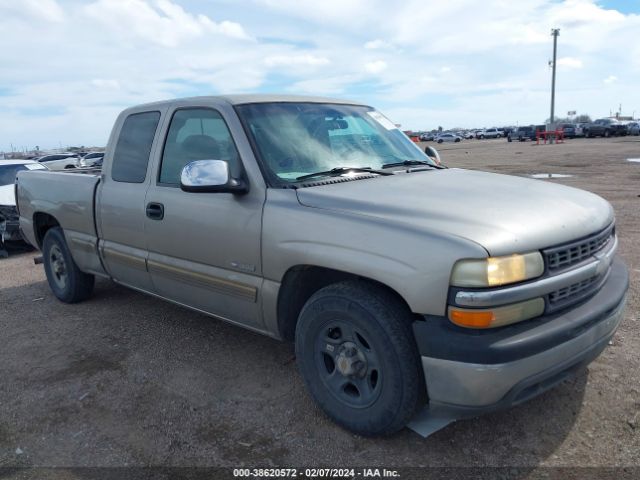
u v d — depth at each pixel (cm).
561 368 265
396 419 279
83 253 502
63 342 456
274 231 320
